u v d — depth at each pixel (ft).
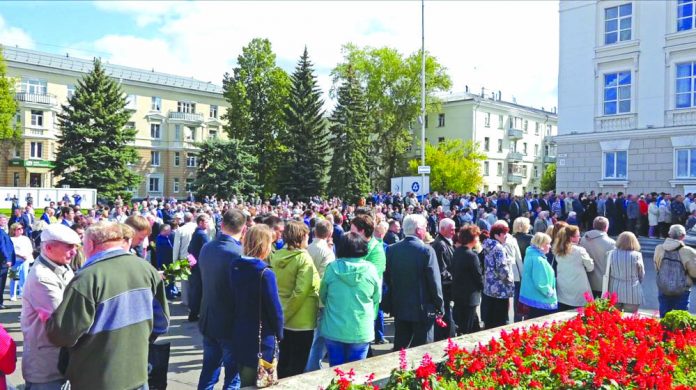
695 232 44.01
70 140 132.26
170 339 26.78
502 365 13.94
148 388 13.48
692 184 80.38
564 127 98.07
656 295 38.55
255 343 14.34
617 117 90.53
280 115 165.99
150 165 206.49
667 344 17.25
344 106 157.89
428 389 12.33
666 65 84.64
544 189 218.79
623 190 88.99
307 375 14.26
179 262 22.17
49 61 195.31
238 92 165.68
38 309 12.04
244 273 14.70
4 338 11.11
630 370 14.75
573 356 14.78
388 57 183.73
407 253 19.79
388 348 25.95
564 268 24.41
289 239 18.03
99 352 11.40
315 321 18.07
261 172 167.63
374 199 102.89
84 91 135.23
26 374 12.18
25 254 37.78
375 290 17.38
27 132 175.01
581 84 95.61
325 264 21.15
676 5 83.82
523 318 25.61
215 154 147.84
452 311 25.23
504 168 221.25
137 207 69.15
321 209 67.67
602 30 92.73
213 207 76.07
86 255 12.37
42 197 114.52
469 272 22.74
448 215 63.26
